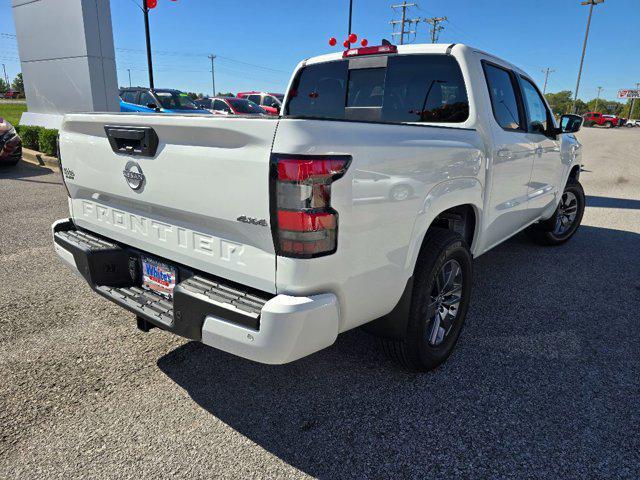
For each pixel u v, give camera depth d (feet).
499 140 10.89
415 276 8.37
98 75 37.55
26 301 12.02
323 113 13.24
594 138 102.94
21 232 17.88
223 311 6.30
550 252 17.83
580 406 8.39
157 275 8.11
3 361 9.36
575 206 18.62
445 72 10.84
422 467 6.93
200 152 6.52
